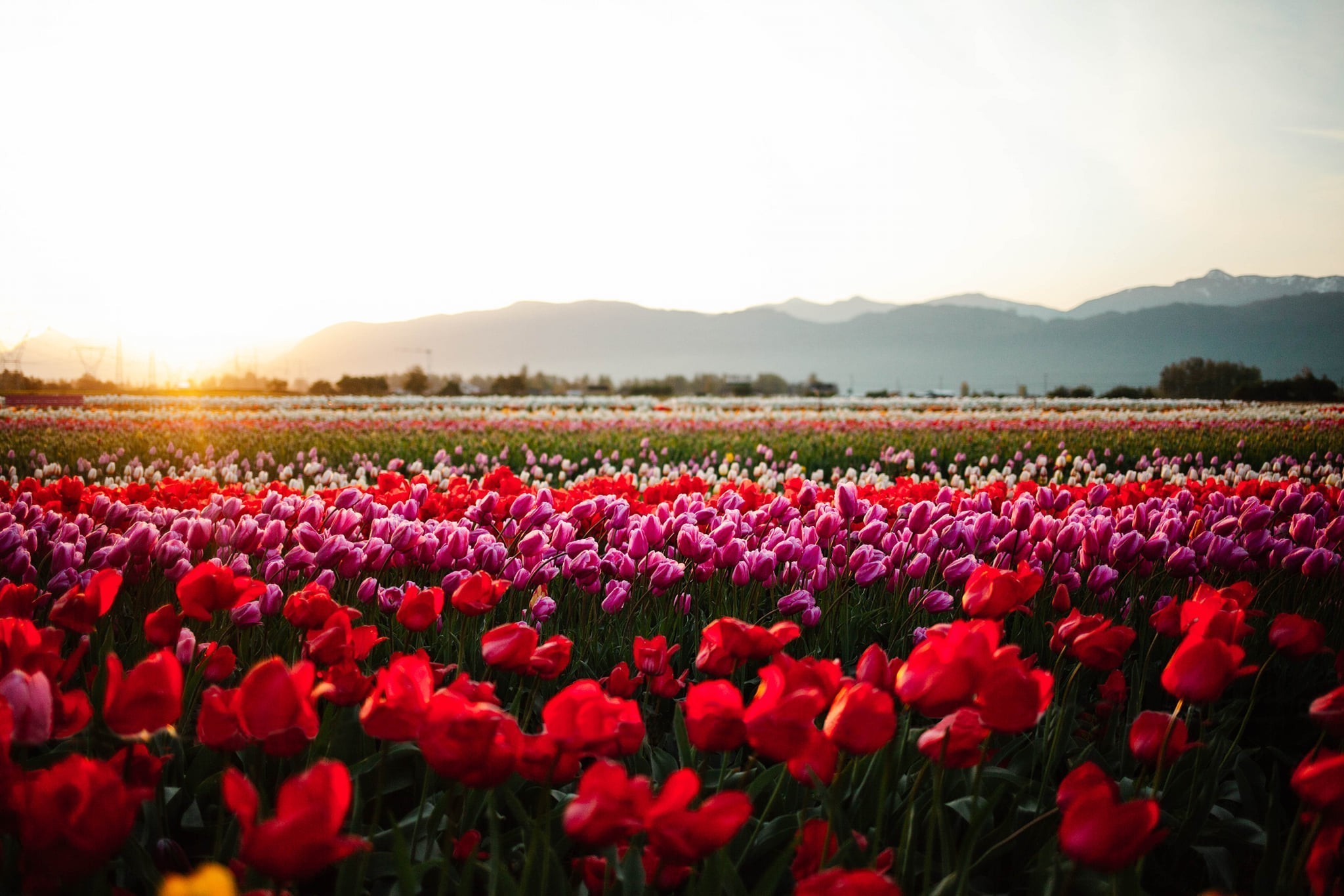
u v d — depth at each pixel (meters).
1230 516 5.18
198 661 2.55
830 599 4.04
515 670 2.03
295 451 15.15
